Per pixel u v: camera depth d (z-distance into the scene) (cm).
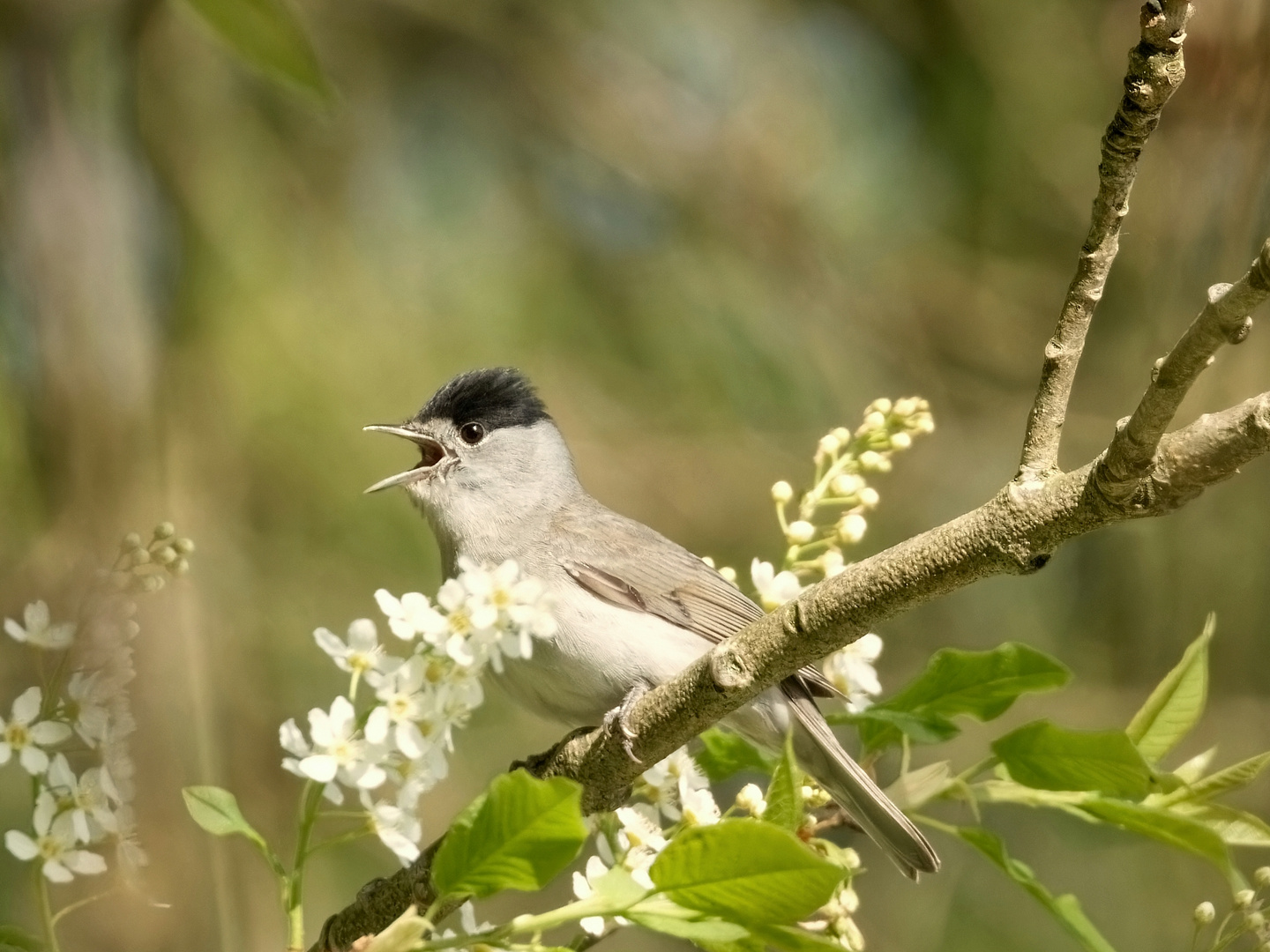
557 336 1352
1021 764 535
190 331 1198
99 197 1112
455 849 410
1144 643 1230
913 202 1428
